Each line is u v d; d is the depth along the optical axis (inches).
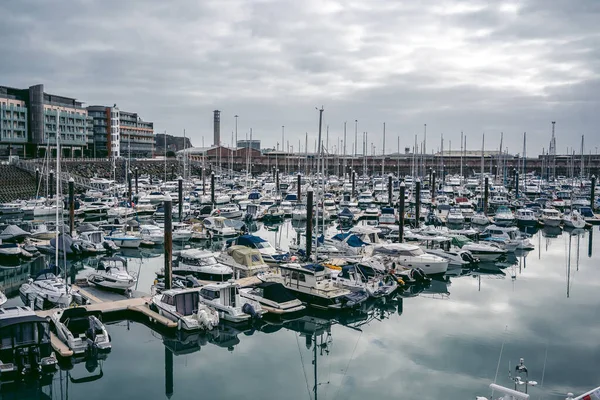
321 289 1457.9
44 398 1027.3
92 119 7037.4
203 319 1258.6
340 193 4591.5
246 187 4421.8
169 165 6269.7
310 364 1141.1
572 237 2792.8
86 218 3260.3
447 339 1268.5
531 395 968.3
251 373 1101.7
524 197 4099.4
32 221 3058.6
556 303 1550.2
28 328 1035.9
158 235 2363.4
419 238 2094.0
